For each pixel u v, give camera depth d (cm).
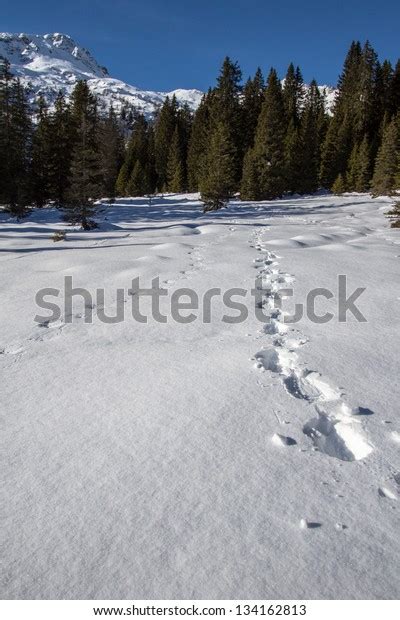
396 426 401
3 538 283
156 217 3130
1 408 453
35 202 3700
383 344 598
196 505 308
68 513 303
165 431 400
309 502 310
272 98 5372
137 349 603
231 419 416
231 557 265
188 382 495
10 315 762
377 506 305
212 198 3519
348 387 475
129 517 298
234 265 1097
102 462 358
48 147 3572
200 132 6050
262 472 342
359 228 2317
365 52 6819
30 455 371
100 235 2127
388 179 4075
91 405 454
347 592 244
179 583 249
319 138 5722
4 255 1460
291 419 416
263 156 4425
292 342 614
